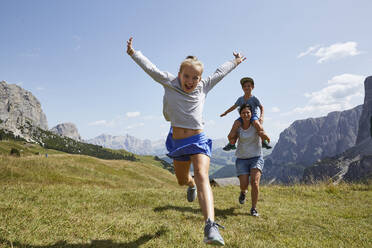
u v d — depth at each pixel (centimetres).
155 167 6012
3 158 1738
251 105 593
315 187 977
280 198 764
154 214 461
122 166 4950
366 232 436
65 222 345
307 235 407
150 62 304
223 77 322
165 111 305
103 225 351
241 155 546
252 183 524
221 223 445
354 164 14075
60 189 621
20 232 292
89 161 4331
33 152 16888
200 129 298
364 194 840
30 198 491
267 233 403
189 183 366
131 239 313
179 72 294
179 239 321
